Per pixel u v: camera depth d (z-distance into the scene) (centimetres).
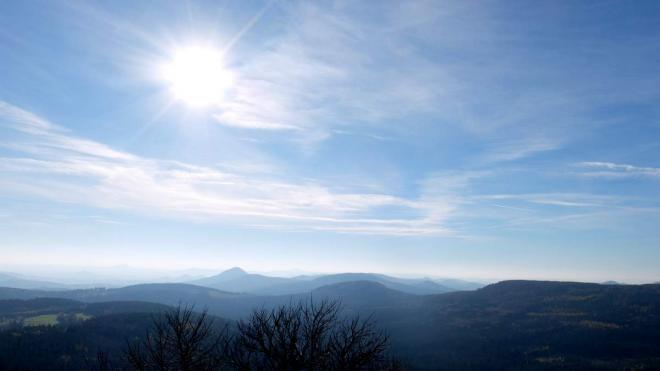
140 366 1266
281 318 1351
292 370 1283
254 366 1333
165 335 1351
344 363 1309
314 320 1361
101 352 1366
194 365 1303
